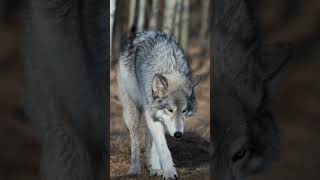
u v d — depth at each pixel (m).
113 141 16.17
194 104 11.97
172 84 11.52
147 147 12.95
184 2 28.22
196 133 17.17
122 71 13.17
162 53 12.27
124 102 13.04
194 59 30.44
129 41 13.28
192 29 40.00
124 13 34.81
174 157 14.65
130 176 12.48
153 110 11.47
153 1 25.45
